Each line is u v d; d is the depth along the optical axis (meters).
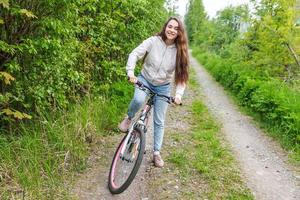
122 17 5.97
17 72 3.32
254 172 3.78
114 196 2.92
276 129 5.30
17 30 3.21
